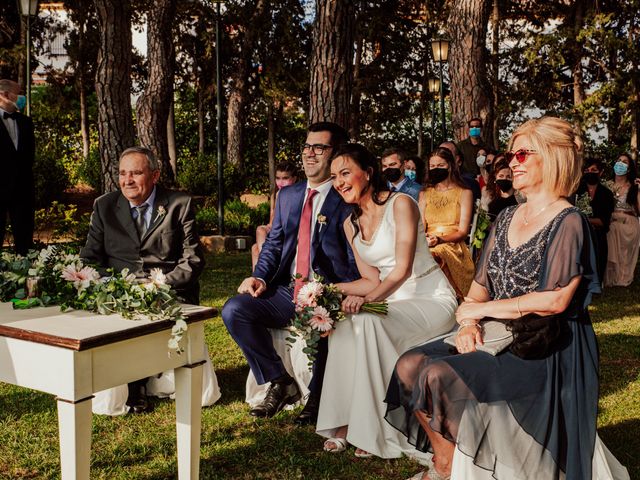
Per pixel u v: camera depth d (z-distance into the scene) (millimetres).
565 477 2566
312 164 4238
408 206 3824
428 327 3770
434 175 5699
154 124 14641
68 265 3256
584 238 2635
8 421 3953
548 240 2695
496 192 6938
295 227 4328
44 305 3160
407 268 3760
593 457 2682
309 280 4234
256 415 4070
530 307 2658
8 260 3391
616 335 6020
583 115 20375
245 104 23266
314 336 3584
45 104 23422
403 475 3285
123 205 4406
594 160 8156
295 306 3990
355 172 3816
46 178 16578
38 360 2658
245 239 13398
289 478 3223
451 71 11859
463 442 2555
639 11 21781
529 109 23750
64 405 2600
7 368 2756
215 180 16531
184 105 26625
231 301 4094
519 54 22578
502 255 2850
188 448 3061
